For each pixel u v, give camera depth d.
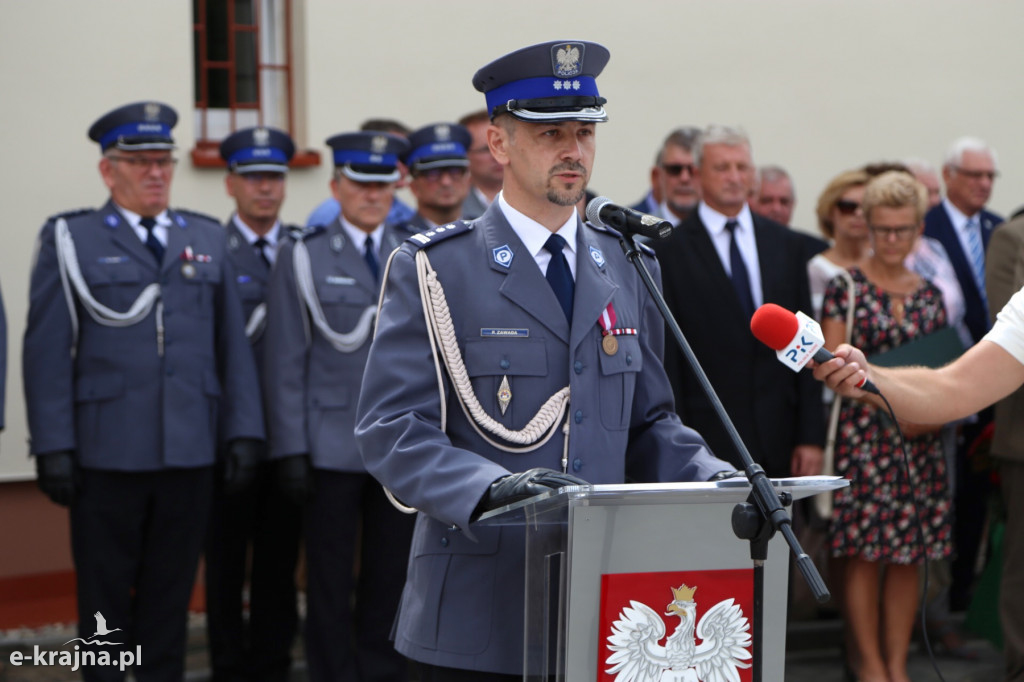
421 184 9.18
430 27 11.99
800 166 13.33
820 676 9.26
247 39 11.73
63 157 10.77
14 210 10.59
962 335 10.05
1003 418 8.01
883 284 8.70
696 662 4.21
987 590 9.23
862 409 8.50
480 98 12.16
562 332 4.68
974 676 9.20
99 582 7.88
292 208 11.65
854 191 9.97
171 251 8.20
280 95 11.87
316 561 8.36
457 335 4.65
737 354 8.12
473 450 4.61
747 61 13.09
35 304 7.88
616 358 4.76
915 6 13.68
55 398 7.76
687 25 12.85
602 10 12.55
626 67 12.64
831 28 13.39
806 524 9.24
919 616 9.63
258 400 8.41
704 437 8.05
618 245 5.04
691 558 4.17
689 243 8.32
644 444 4.98
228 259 8.52
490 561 4.58
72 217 8.11
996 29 13.98
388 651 8.30
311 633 8.36
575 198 4.59
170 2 11.14
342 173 8.62
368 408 4.63
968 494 10.41
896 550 8.44
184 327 8.12
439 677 4.66
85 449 7.86
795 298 8.50
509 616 4.55
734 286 8.32
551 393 4.64
